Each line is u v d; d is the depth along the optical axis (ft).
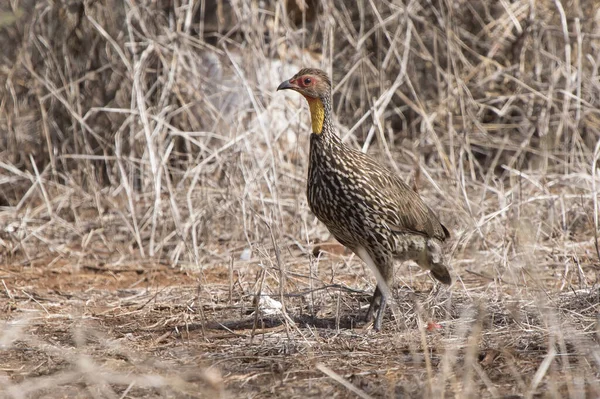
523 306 28.78
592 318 27.25
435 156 50.52
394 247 29.09
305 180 44.09
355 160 28.68
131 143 46.11
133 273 38.17
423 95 54.85
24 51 51.70
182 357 25.30
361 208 28.40
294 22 52.44
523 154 50.93
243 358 24.82
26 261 40.14
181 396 21.70
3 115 53.21
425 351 21.31
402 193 29.07
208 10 51.29
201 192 42.96
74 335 27.84
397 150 50.49
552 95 51.06
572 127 47.60
